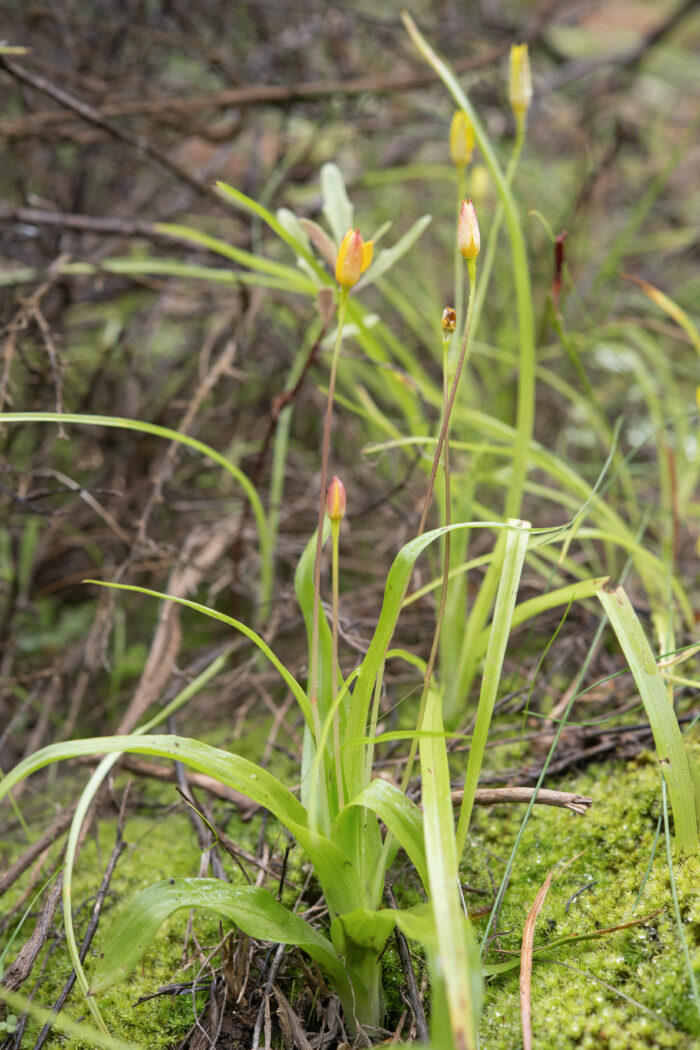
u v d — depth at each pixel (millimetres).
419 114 1795
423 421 1130
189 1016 966
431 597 1229
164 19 1787
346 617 1128
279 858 1026
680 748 958
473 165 1801
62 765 1181
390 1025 954
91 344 1654
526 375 1066
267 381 1541
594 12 2447
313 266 1079
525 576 1211
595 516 1133
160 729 1150
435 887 872
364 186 1631
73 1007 977
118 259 1575
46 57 1733
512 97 1065
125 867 1056
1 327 1222
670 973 921
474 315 1093
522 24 2199
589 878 988
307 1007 963
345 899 931
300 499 1364
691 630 1124
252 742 1152
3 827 1111
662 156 2127
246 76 1795
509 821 1035
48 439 1447
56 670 1171
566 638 1168
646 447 1569
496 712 1102
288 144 1645
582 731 1068
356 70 1895
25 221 1322
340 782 933
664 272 1865
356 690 938
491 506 1458
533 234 1748
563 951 951
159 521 1460
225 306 1482
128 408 1481
